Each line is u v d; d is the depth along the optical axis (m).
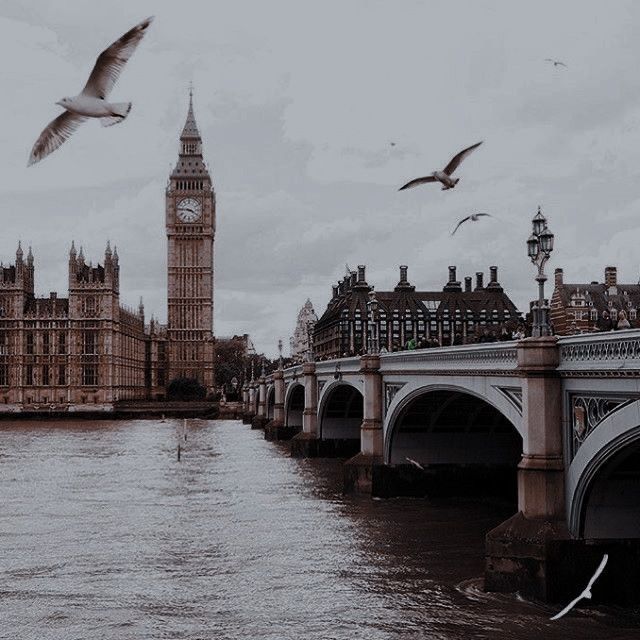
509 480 58.72
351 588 36.12
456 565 39.81
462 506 56.03
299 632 30.50
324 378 88.75
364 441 60.09
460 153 17.45
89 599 34.94
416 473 58.47
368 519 51.59
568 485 31.20
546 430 31.62
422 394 50.34
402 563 40.38
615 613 30.39
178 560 41.59
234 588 36.44
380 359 59.69
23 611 33.31
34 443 120.81
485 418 58.19
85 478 74.38
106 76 9.98
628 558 30.91
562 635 28.56
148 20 10.02
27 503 59.41
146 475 76.69
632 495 30.95
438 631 29.95
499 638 28.75
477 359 39.03
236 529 49.09
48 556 42.59
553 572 30.92
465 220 19.67
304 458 91.69
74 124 9.96
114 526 50.34
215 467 83.50
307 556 42.19
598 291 116.25
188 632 30.70
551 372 31.44
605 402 28.73
